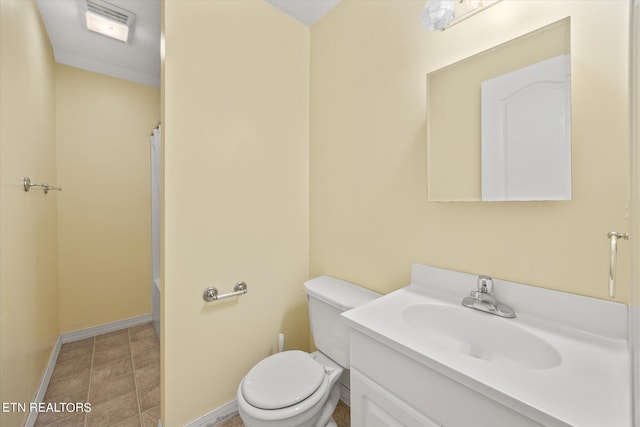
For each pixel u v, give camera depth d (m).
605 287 0.76
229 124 1.42
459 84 1.05
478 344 0.89
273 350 1.62
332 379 1.23
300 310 1.76
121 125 2.54
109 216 2.48
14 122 1.27
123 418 1.45
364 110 1.43
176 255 1.25
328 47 1.65
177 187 1.25
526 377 0.59
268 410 1.02
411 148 1.22
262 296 1.57
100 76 2.44
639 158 0.38
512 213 0.94
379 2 1.35
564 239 0.83
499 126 0.95
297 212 1.73
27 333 1.41
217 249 1.38
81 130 2.34
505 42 0.93
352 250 1.51
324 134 1.68
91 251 2.39
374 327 0.82
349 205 1.53
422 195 1.19
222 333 1.41
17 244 1.29
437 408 0.67
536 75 0.87
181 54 1.25
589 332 0.77
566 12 0.81
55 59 2.22
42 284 1.74
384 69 1.33
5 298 1.15
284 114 1.66
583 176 0.79
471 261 1.04
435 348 0.70
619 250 0.74
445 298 1.05
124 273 2.56
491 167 0.97
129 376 1.81
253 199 1.52
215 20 1.36
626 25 0.72
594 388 0.55
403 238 1.26
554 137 0.84
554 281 0.85
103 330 2.44
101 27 1.94
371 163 1.40
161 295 1.25
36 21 1.67
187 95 1.27
